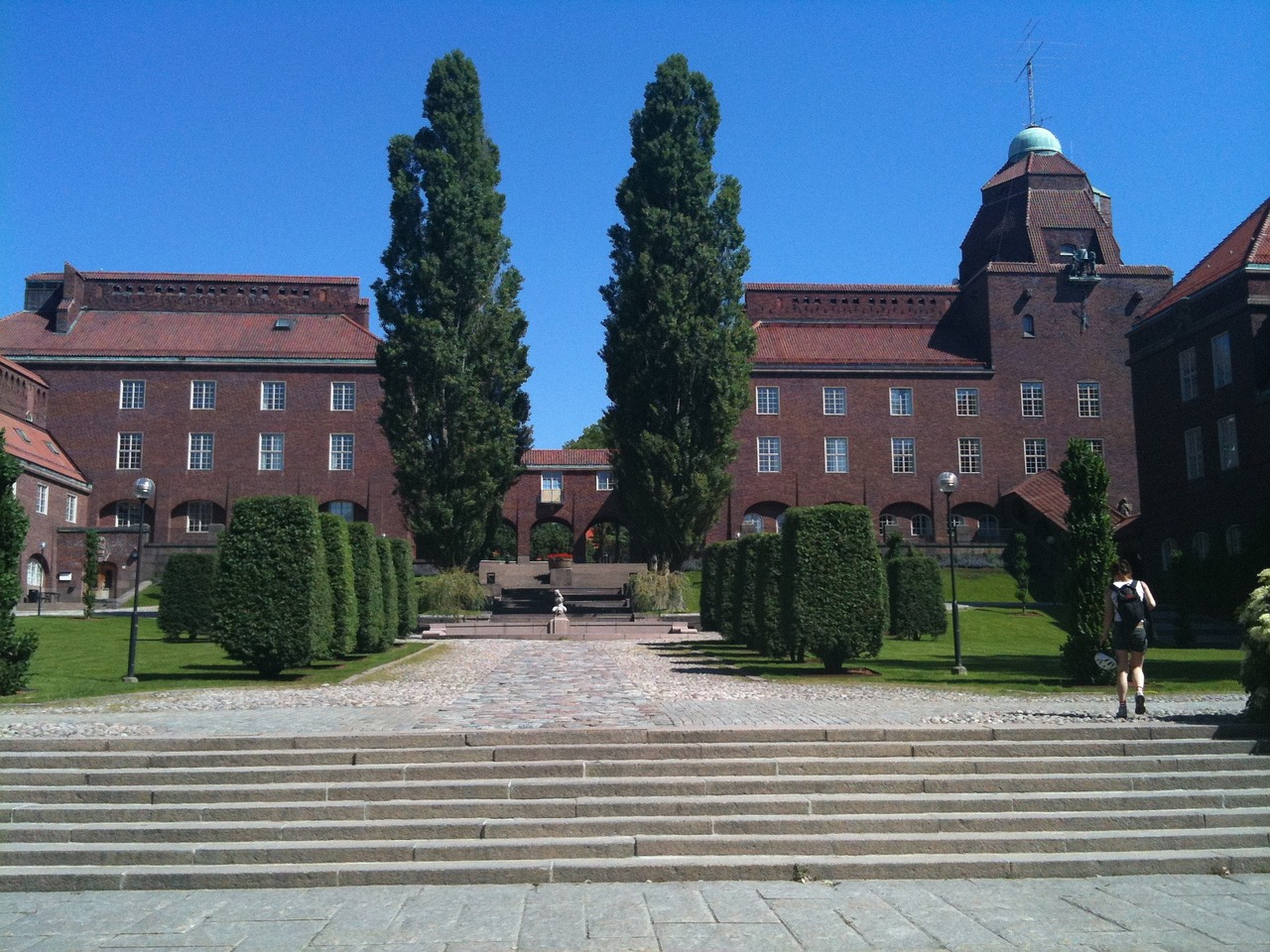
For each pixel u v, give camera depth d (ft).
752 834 31.32
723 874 29.17
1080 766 35.76
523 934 24.71
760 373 194.39
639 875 29.09
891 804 32.76
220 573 64.39
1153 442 143.64
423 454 143.54
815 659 82.89
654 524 141.69
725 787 33.68
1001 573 173.88
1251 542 111.04
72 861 29.91
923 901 27.27
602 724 40.88
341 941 24.35
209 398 189.88
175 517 188.55
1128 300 197.47
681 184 144.97
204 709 48.96
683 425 139.85
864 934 24.75
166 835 31.07
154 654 84.94
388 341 146.10
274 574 64.39
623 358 143.74
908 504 194.59
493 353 148.46
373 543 86.79
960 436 194.29
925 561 108.58
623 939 24.38
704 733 37.42
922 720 42.11
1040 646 102.47
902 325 208.54
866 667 75.31
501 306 150.10
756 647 91.15
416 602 114.11
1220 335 128.47
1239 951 23.66
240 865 29.73
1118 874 29.66
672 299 140.36
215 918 26.09
